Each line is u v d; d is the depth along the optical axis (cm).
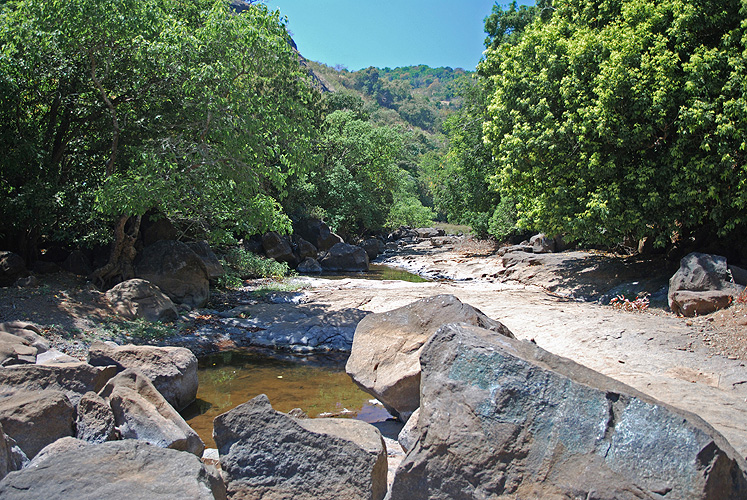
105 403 509
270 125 1416
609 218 1522
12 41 1259
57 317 1033
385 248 3978
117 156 1473
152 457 320
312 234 2925
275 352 1117
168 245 1398
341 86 13238
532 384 373
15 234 1391
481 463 359
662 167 1476
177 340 1112
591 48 1582
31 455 476
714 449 314
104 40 1254
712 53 1367
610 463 331
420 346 707
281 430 414
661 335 1009
